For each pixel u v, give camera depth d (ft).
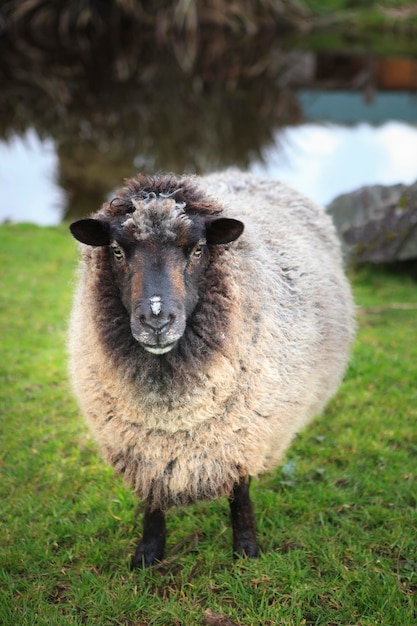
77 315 12.73
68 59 70.03
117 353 11.39
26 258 30.78
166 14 72.28
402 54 78.38
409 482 14.70
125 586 11.88
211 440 11.66
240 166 45.55
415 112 62.28
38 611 11.35
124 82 64.80
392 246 27.02
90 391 12.17
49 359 21.43
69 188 42.45
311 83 73.20
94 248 11.78
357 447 16.25
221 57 73.87
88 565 12.57
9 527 13.62
